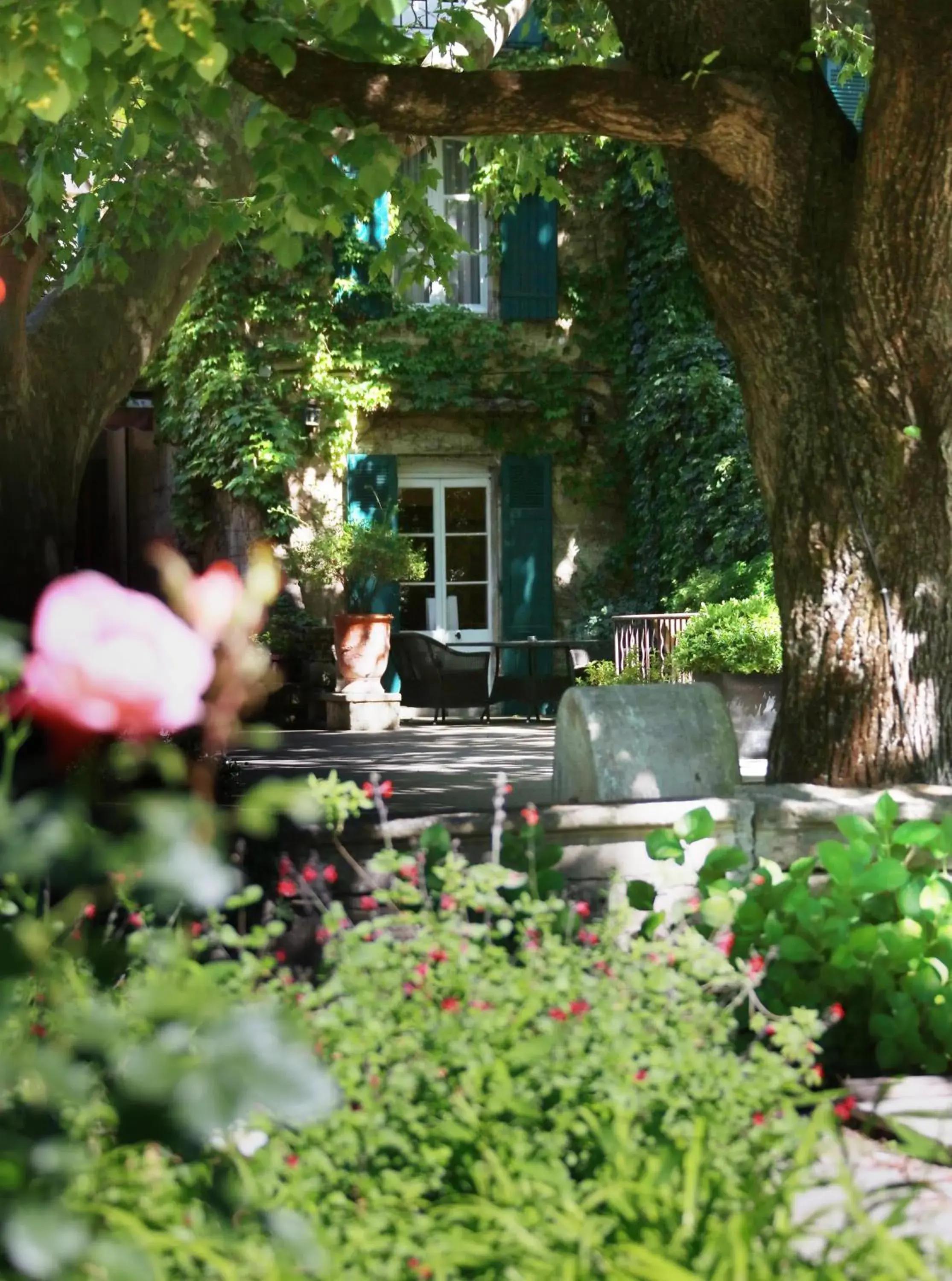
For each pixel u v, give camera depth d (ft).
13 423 27.53
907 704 18.06
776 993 13.16
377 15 16.22
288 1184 6.65
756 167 18.22
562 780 19.01
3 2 14.14
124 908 9.66
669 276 56.03
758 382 18.97
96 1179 5.71
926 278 17.62
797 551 18.70
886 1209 9.12
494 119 17.19
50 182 24.98
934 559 18.16
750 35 18.52
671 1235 6.52
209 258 29.89
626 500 58.70
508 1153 7.41
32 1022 5.91
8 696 4.97
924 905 13.34
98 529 65.77
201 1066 4.24
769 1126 7.55
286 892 11.44
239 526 55.36
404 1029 8.38
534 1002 8.51
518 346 57.93
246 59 16.87
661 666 43.16
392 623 56.08
